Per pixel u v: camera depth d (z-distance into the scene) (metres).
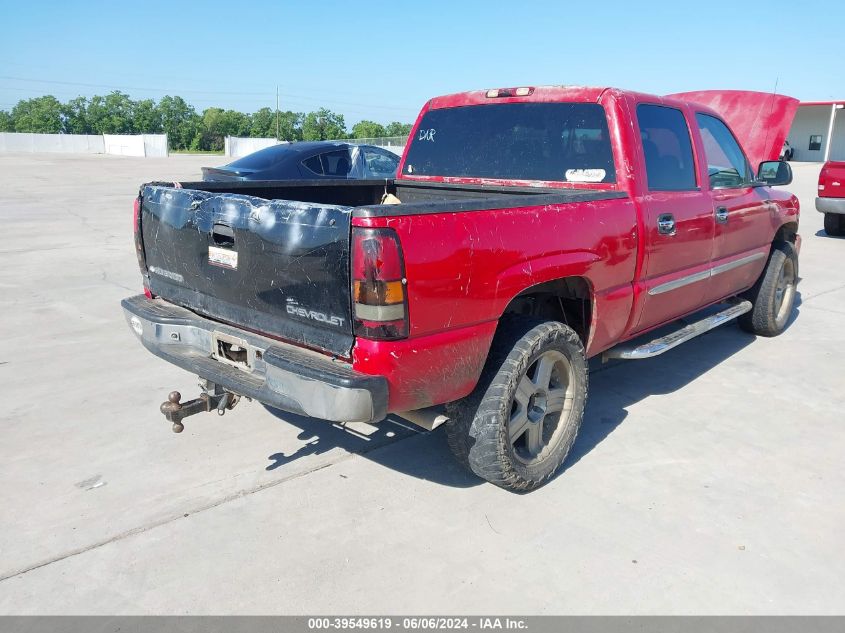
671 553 3.03
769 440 4.14
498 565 2.94
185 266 3.49
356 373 2.75
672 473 3.73
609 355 4.31
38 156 49.41
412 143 5.12
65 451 3.89
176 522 3.22
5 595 2.72
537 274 3.26
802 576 2.88
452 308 2.90
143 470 3.70
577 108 4.17
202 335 3.41
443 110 4.91
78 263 9.07
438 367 2.92
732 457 3.92
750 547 3.07
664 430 4.27
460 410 3.29
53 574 2.85
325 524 3.22
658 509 3.38
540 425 3.52
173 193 3.50
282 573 2.87
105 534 3.12
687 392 4.90
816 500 3.47
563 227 3.40
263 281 3.04
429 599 2.72
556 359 3.55
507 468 3.30
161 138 59.50
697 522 3.27
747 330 6.29
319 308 2.84
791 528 3.22
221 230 3.20
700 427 4.32
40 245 10.45
